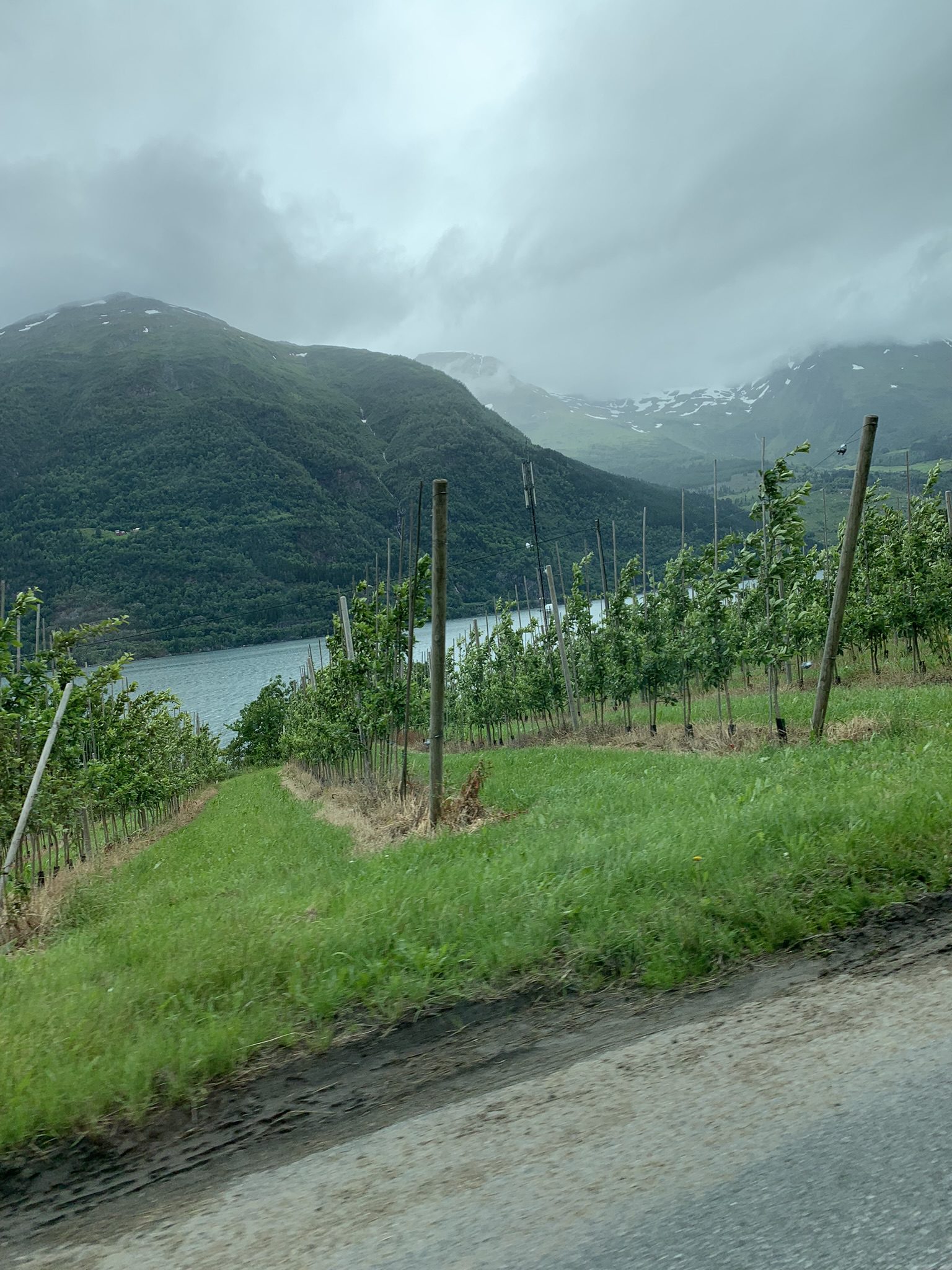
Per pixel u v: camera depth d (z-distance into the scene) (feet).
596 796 37.42
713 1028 12.09
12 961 24.00
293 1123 11.23
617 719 98.27
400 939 15.98
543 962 14.76
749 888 16.20
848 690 70.38
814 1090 9.98
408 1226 8.58
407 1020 13.57
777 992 13.01
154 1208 9.80
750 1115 9.65
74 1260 9.02
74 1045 13.69
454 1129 10.43
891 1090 9.73
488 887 19.04
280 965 15.92
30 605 47.62
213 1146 10.93
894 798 20.44
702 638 68.33
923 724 39.63
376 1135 10.62
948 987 12.21
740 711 73.26
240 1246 8.71
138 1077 12.23
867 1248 7.27
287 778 167.32
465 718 129.80
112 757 82.69
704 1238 7.69
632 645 82.12
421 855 30.01
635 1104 10.30
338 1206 9.17
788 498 49.73
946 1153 8.41
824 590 82.89
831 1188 8.14
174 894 40.45
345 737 87.40
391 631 73.56
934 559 72.28
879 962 13.50
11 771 43.65
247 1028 13.50
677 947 14.67
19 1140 11.23
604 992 13.83
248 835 72.79
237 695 351.67
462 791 41.96
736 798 26.30
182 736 158.51
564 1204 8.52
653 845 20.85
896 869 16.57
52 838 66.74
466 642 144.46
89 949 23.70
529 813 36.81
